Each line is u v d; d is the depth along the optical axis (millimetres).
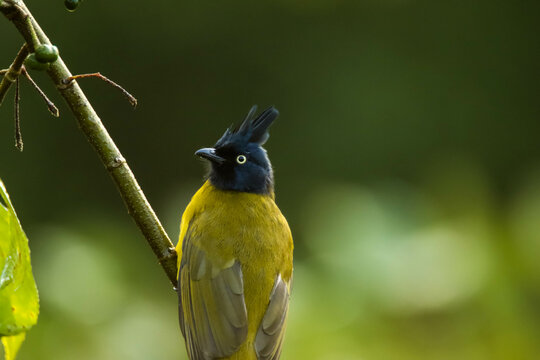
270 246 7914
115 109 24625
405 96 25297
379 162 25031
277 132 25141
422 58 25734
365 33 25562
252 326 7617
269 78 25328
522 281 8484
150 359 9617
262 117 8758
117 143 24562
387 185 9180
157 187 24812
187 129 25156
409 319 8547
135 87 24812
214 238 7832
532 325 8422
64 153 22375
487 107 25672
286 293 7906
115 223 11352
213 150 8422
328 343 8508
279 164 24828
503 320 8422
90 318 9461
